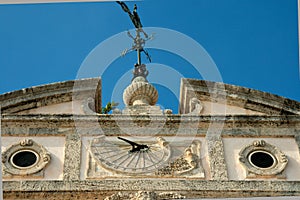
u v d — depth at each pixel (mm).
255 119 20078
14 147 19250
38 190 18109
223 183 18516
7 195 18000
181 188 18281
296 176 18906
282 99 20516
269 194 18344
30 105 20203
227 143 19641
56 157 19094
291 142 19766
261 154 19422
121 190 18172
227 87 20734
